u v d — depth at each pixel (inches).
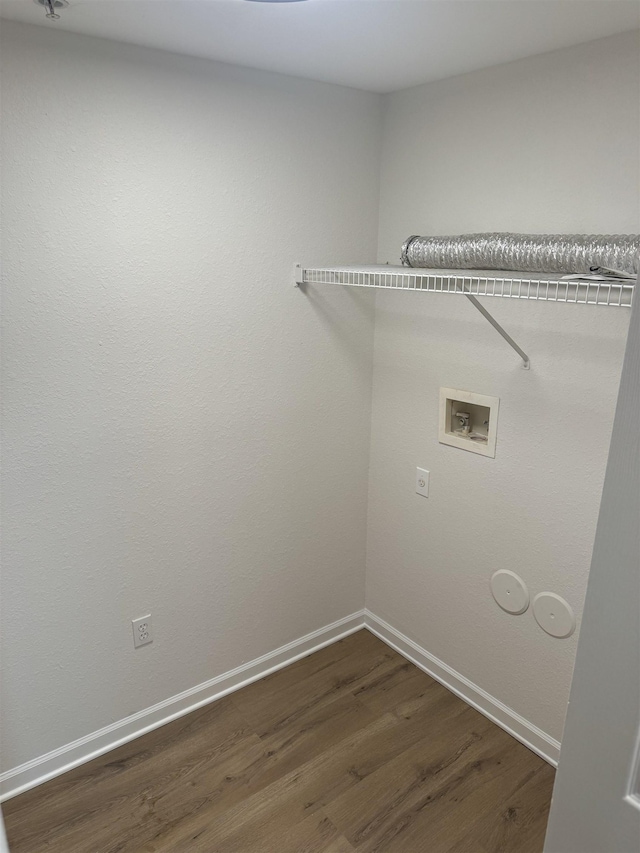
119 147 63.1
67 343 64.5
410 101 78.8
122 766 76.7
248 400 80.0
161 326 70.4
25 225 59.4
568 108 62.2
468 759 77.7
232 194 72.0
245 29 55.6
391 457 92.4
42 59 57.0
